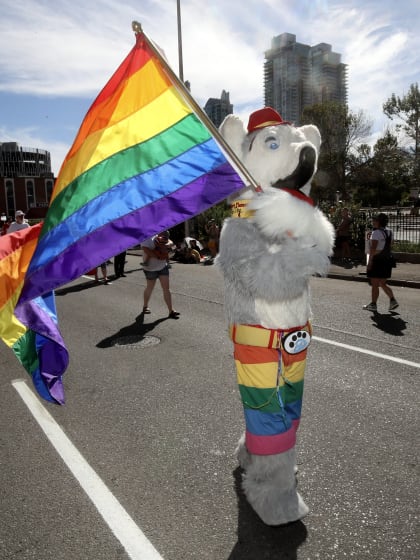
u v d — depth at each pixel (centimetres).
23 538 285
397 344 647
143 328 776
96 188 284
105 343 695
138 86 293
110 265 1798
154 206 279
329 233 279
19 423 436
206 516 299
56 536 285
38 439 404
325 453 366
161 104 292
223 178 278
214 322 802
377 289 866
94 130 297
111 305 987
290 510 281
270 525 281
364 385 498
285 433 280
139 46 291
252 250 265
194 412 446
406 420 417
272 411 279
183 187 280
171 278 1384
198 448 381
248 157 292
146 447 385
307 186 296
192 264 1784
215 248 1844
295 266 260
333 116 4162
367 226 1581
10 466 362
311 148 279
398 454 362
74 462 365
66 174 299
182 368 570
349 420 420
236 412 443
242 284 270
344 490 320
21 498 323
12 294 305
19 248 313
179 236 2342
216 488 328
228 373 547
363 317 815
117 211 279
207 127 262
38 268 275
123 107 295
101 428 420
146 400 478
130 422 430
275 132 286
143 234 277
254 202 264
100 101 301
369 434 394
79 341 711
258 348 277
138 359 612
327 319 803
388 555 262
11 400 491
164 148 287
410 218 1709
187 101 264
